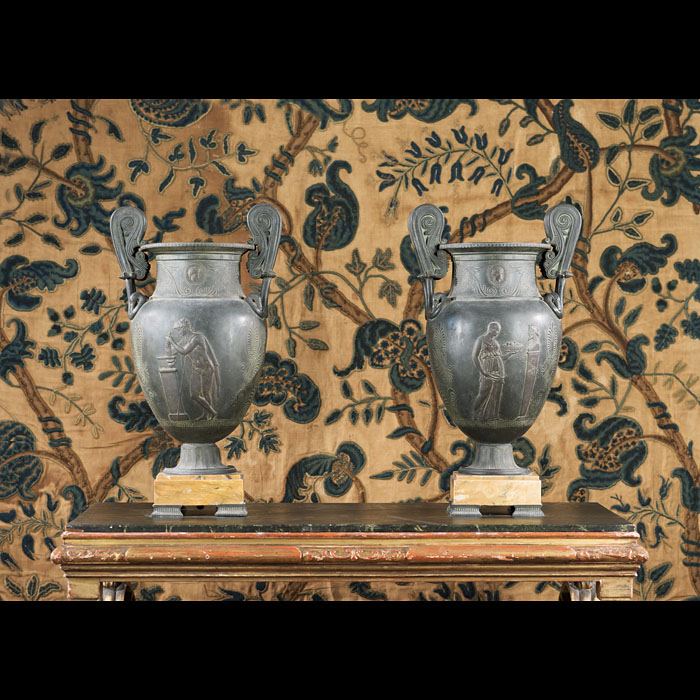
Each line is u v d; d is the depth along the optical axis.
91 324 2.50
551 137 2.52
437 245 2.13
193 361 2.04
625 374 2.54
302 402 2.52
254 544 2.04
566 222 2.14
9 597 2.51
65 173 2.49
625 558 2.02
